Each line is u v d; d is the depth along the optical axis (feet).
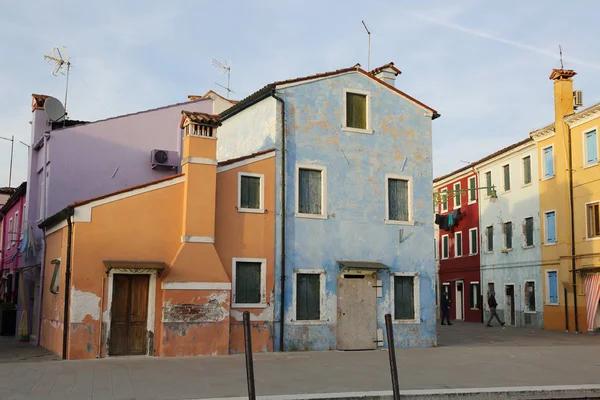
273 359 52.13
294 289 60.80
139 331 53.57
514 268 112.98
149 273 53.83
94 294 52.21
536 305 104.94
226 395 34.12
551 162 102.73
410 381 40.01
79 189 74.74
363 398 34.22
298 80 63.82
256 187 60.75
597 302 89.10
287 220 61.57
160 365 46.96
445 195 142.61
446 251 146.00
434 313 67.46
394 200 68.03
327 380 40.09
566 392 37.06
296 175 62.69
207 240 55.83
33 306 75.36
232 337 56.95
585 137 94.48
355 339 62.49
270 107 63.67
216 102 85.05
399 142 68.90
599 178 90.38
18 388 36.27
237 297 58.18
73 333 51.24
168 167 79.71
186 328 53.88
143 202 54.85
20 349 61.93
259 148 65.16
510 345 69.46
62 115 79.92
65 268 53.52
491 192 120.67
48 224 63.31
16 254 85.35
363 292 63.82
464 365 48.65
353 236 64.59
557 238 99.09
